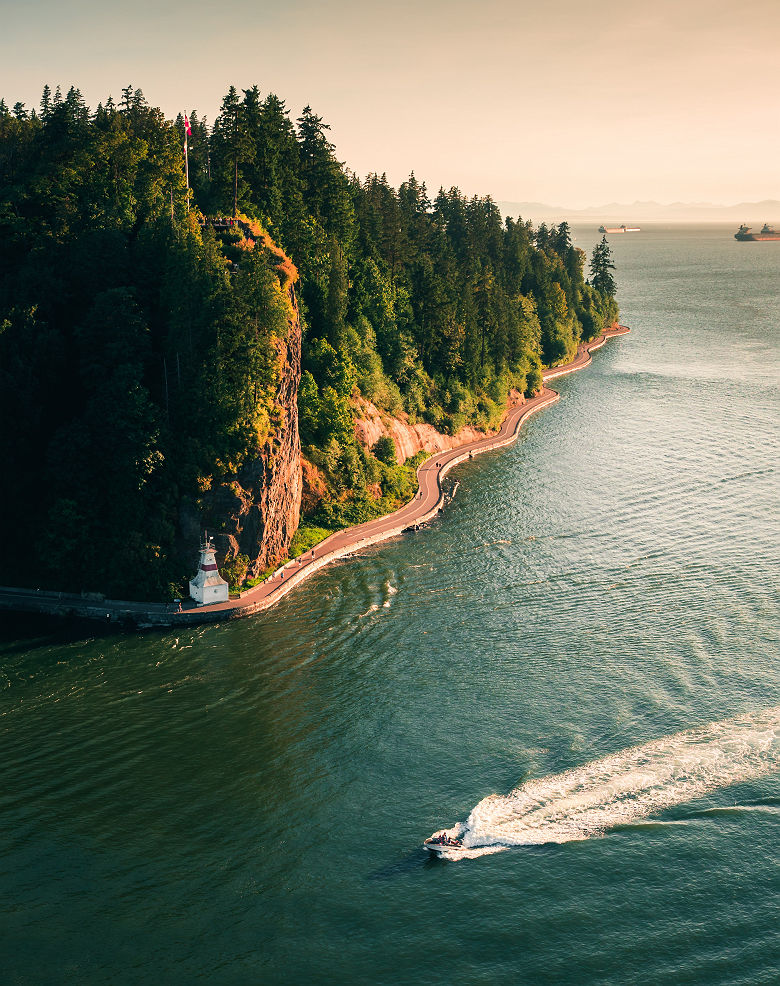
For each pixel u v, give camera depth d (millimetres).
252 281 120250
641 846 69438
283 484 125312
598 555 123312
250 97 157250
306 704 90188
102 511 116188
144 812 75125
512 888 66375
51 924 64250
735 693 87125
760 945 60938
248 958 61250
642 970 59562
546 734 82812
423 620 107000
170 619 109188
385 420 166000
